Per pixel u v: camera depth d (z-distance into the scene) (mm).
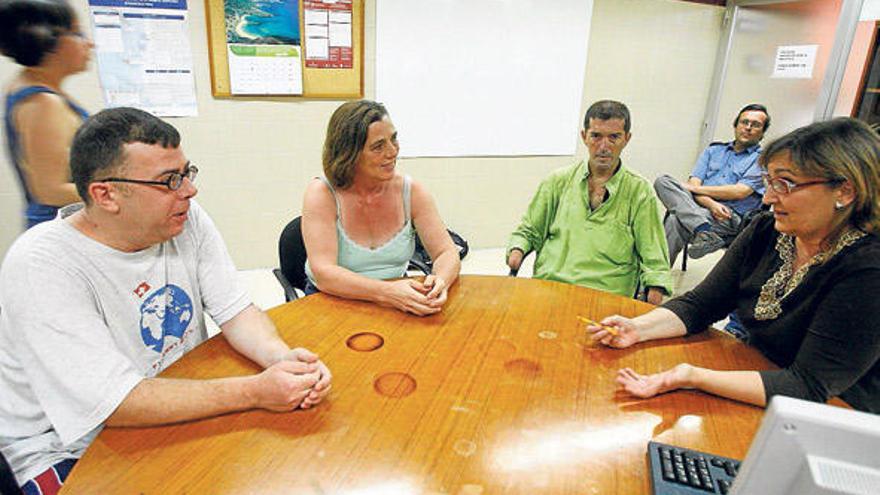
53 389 925
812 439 487
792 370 1071
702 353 1250
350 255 1690
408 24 3334
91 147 920
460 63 3543
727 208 3229
